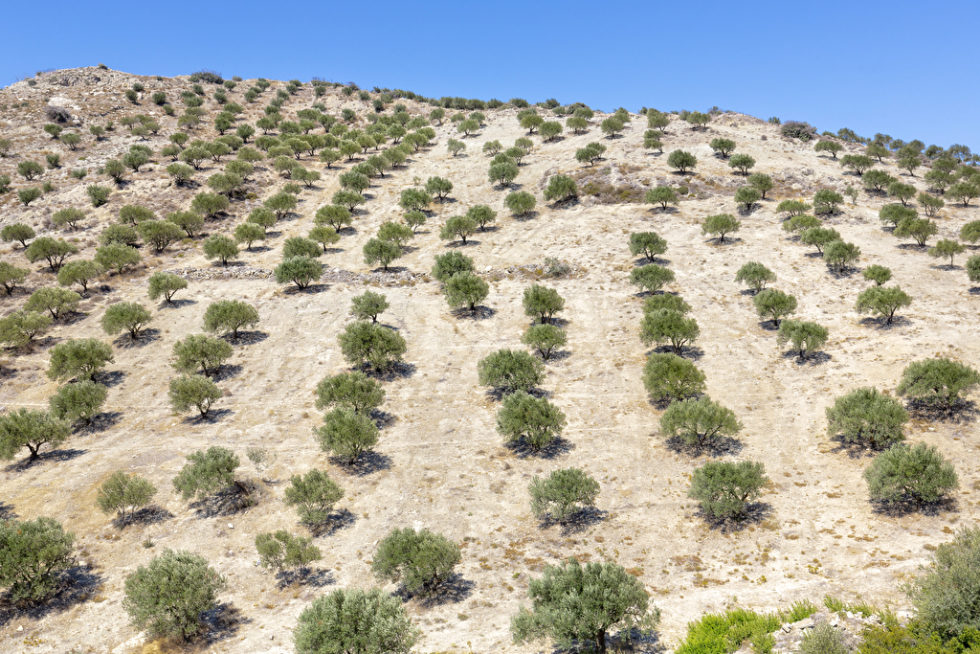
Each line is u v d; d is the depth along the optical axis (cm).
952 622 1623
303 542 2917
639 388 4669
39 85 15350
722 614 2244
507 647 2211
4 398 4725
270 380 5025
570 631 1995
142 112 14300
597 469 3688
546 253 7638
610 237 7888
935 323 4788
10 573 2583
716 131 12125
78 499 3538
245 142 13050
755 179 8844
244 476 3734
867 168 9738
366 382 4338
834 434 3719
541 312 5747
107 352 4984
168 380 4991
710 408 3694
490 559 2919
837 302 5600
